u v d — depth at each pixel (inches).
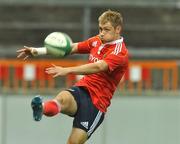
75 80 1444.4
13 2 1471.5
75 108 801.6
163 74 1446.9
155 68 1444.4
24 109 1429.6
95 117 812.0
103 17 804.6
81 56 1453.0
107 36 803.4
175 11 1620.3
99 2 1441.9
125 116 1433.3
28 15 1653.5
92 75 817.5
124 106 1433.3
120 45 809.5
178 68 1446.9
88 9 1438.2
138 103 1437.0
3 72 1439.5
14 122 1428.4
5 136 1424.7
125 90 1439.5
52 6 1557.6
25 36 1557.6
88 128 808.9
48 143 1433.3
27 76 1441.9
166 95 1439.5
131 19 1601.9
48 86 1444.4
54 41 791.1
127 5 1469.0
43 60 1471.5
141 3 1471.5
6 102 1429.6
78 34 1455.5
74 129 807.1
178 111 1439.5
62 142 1433.3
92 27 1429.6
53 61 1433.3
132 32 1529.3
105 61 794.8
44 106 756.6
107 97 819.4
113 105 1433.3
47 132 1432.1
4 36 1555.1
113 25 802.2
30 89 1439.5
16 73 1441.9
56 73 759.7
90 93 810.8
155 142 1438.2
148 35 1530.5
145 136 1435.8
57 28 1486.2
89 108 806.5
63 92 802.2
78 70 770.8
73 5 1444.4
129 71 1438.2
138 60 1469.0
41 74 1441.9
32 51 819.4
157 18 1611.7
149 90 1441.9
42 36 1545.3
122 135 1432.1
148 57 1469.0
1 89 1433.3
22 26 1525.6
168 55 1469.0
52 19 1640.0
